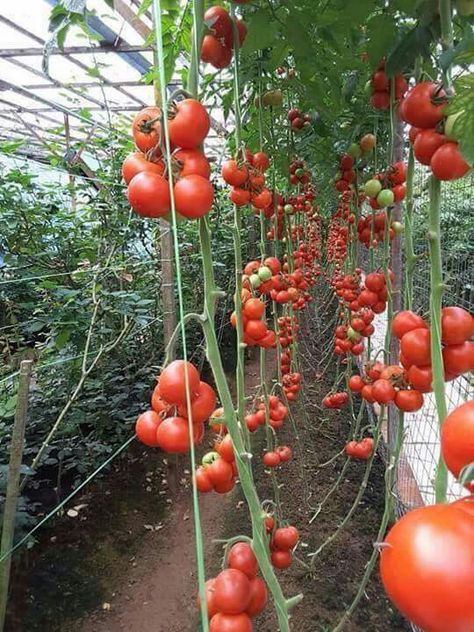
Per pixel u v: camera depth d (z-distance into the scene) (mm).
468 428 387
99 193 2594
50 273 2570
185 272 3680
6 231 2617
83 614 1763
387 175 1350
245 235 4336
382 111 1600
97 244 2721
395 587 350
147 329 2984
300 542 2014
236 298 1130
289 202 2098
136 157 629
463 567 326
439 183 631
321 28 1096
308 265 3480
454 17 882
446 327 670
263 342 1174
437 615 328
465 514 361
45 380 2523
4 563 1440
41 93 5289
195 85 645
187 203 583
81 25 877
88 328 2297
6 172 3264
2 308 2828
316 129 1732
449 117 582
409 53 774
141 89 5102
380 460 2594
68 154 2752
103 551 2055
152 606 1801
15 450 1427
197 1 632
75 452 2342
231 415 685
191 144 607
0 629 1445
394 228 1558
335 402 2346
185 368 525
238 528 2182
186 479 2545
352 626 1625
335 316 4594
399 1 909
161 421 690
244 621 673
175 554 2062
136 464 2660
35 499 2289
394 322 756
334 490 2291
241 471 695
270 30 1025
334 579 1823
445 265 1954
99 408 2537
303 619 1653
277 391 2885
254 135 1802
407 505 1878
